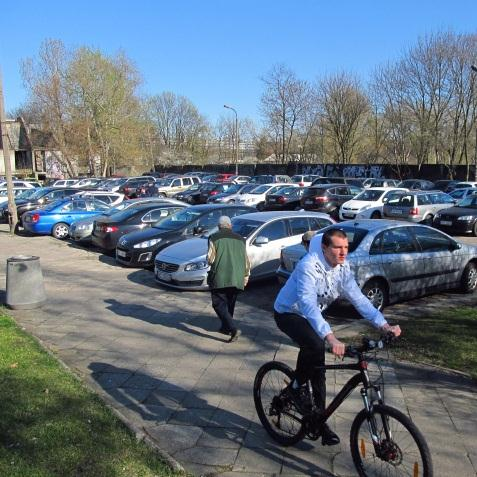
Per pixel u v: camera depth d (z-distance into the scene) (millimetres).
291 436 4160
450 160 45969
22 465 3666
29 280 8688
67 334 7363
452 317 7844
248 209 13375
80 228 16625
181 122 90188
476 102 42188
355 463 3645
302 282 3764
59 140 52188
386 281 8453
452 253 9484
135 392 5344
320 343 3900
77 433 4164
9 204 19656
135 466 3748
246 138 81375
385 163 51344
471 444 4238
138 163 62781
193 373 5875
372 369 5809
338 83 52375
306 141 58344
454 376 5625
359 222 9164
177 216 13320
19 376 5340
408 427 3268
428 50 43469
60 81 51344
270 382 4352
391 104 47500
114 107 54094
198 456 4078
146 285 10609
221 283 6887
